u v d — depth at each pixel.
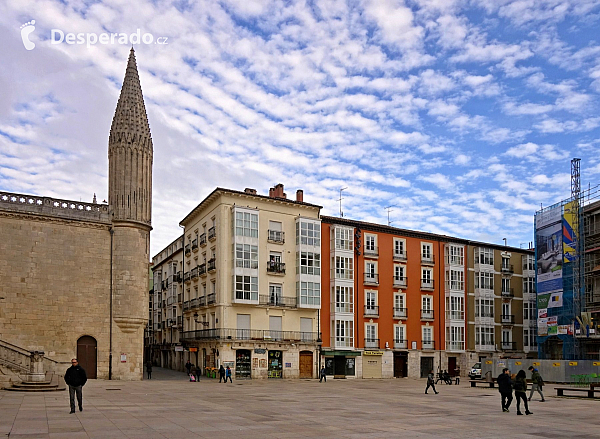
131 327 42.38
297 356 54.00
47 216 40.41
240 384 44.06
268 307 53.56
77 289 41.00
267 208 55.44
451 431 18.47
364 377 58.16
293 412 23.34
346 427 19.05
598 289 56.88
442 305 65.56
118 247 42.84
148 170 45.16
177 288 69.06
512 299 71.31
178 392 33.31
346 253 59.09
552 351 62.44
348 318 57.94
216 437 16.14
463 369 65.31
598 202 56.91
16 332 38.62
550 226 62.22
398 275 62.78
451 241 67.50
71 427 17.34
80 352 40.62
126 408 23.16
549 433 18.25
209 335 53.19
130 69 45.78
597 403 29.36
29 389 29.41
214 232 54.38
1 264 38.72
